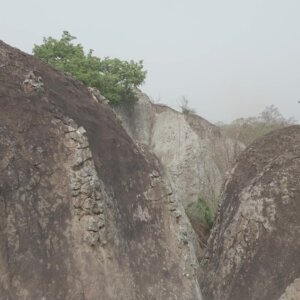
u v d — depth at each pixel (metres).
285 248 14.18
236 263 14.98
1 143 11.67
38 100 13.34
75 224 11.78
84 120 14.52
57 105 13.70
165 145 29.50
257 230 15.18
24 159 11.89
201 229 23.75
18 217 11.03
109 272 11.66
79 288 10.94
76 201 12.03
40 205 11.57
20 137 12.20
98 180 12.63
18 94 13.13
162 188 14.74
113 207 13.12
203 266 16.61
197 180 28.08
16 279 10.30
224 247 15.80
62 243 11.40
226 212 16.97
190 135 29.77
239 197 16.53
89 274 11.27
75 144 12.81
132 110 30.17
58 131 12.94
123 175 14.28
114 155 14.52
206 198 27.47
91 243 11.63
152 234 13.66
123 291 11.65
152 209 14.23
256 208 15.61
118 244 12.47
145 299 11.99
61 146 12.73
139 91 31.56
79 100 15.63
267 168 16.48
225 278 14.92
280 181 15.83
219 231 16.81
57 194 11.98
